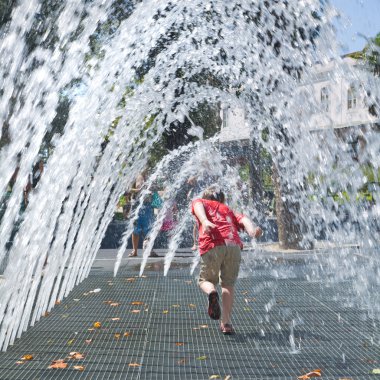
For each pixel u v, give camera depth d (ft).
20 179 19.30
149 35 28.32
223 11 35.63
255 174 55.88
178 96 48.80
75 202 25.44
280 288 28.02
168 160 53.01
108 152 33.96
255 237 19.48
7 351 16.72
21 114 19.66
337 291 26.99
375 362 15.48
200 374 14.55
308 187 46.68
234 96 49.26
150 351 16.70
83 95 24.34
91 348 17.03
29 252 19.99
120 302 24.41
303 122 35.17
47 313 22.16
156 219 49.73
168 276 32.48
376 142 32.35
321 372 14.61
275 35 35.17
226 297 18.99
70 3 20.70
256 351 16.70
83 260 31.48
